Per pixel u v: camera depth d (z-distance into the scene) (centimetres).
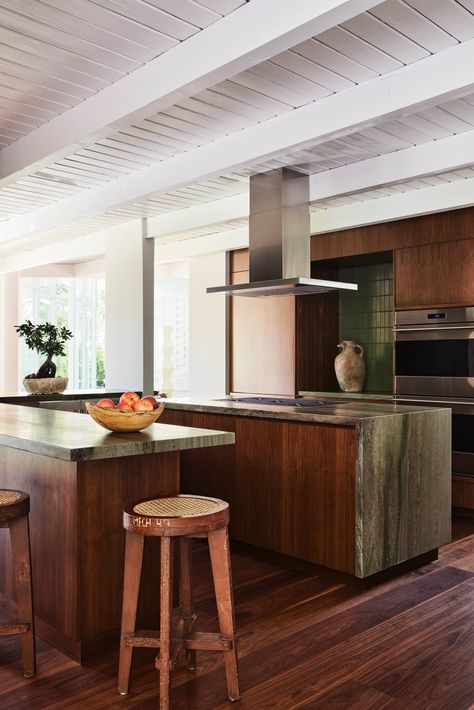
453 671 231
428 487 351
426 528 349
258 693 215
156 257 732
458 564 358
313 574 340
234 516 380
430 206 464
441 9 230
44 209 545
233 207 506
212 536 209
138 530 199
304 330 614
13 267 821
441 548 391
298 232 430
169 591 198
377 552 318
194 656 231
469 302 474
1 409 373
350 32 246
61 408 505
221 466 388
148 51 258
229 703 208
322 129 312
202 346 696
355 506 314
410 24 241
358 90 296
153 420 258
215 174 382
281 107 324
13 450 281
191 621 230
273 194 423
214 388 680
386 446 325
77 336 1076
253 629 267
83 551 237
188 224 542
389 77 283
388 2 224
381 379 621
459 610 289
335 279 649
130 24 236
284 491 351
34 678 225
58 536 246
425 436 349
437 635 262
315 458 335
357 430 313
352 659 240
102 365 1135
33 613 229
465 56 256
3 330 858
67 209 514
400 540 332
